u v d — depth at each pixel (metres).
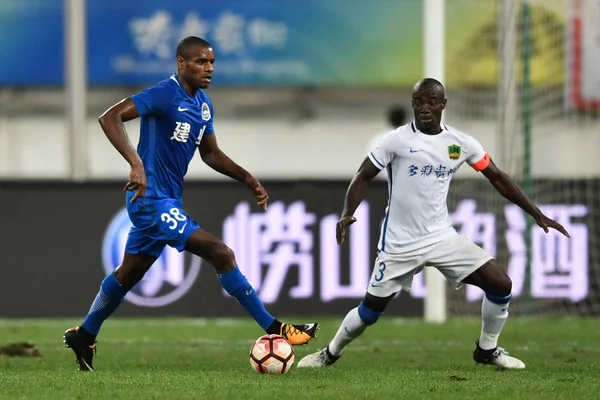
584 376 24.25
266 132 73.56
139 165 23.14
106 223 47.00
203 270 46.97
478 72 66.38
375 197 46.75
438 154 24.78
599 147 62.88
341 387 21.56
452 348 34.53
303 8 69.94
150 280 46.94
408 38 69.88
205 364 28.27
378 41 70.00
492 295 25.34
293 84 70.31
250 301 24.45
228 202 47.12
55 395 20.28
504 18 47.72
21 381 22.94
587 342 36.94
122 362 29.34
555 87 59.22
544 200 47.50
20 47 69.81
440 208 25.22
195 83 24.41
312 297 46.94
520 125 55.28
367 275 46.78
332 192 47.09
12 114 72.44
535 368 26.61
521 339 38.09
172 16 69.56
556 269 47.41
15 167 72.25
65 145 72.31
